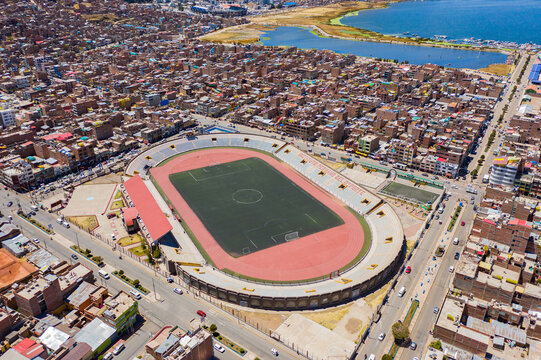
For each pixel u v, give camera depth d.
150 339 194.25
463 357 175.50
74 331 191.12
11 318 189.75
